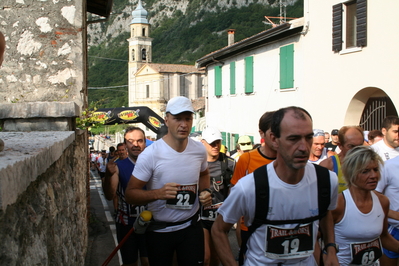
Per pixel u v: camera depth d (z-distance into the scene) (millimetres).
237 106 20266
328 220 2789
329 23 13391
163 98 59500
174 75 56219
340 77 13047
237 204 2455
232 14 109062
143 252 4707
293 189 2379
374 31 11758
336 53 13172
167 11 153125
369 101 12875
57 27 6035
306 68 14531
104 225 8391
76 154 4938
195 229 3666
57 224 2838
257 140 18266
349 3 12727
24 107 4305
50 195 2570
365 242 3314
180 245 3615
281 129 2291
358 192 3289
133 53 71688
